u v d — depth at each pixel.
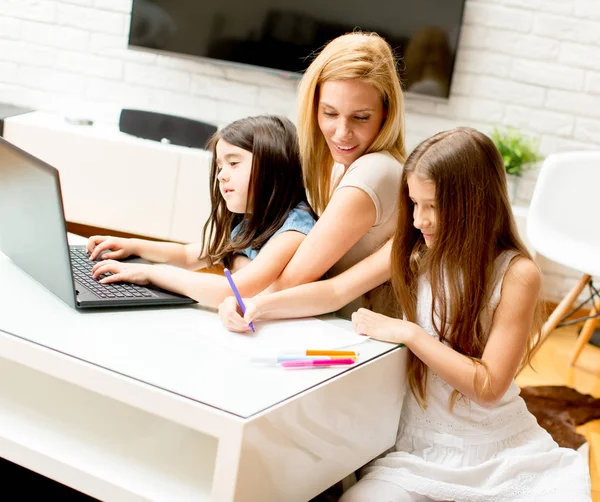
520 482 1.17
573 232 2.39
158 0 3.15
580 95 3.02
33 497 1.23
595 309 2.49
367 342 1.14
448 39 3.00
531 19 3.00
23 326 0.98
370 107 1.26
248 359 0.98
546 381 2.30
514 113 3.07
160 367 0.92
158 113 3.00
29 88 3.38
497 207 1.18
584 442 1.88
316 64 1.30
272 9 3.09
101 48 3.30
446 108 3.11
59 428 1.00
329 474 1.03
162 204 2.93
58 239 1.03
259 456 0.85
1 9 3.32
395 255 1.23
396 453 1.22
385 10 3.02
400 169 1.31
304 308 1.19
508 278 1.18
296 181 1.34
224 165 1.32
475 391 1.13
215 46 3.15
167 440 1.02
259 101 3.23
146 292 1.17
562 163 2.40
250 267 1.24
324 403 0.96
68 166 2.97
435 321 1.24
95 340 0.97
